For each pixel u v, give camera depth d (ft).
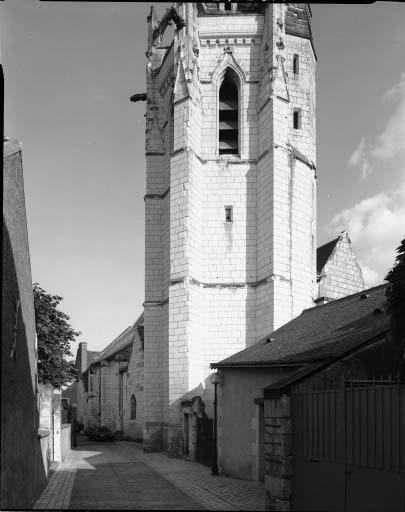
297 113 136.46
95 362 238.48
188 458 108.47
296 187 128.47
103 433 182.91
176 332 122.62
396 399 36.65
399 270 40.70
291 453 47.91
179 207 126.21
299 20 139.85
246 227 129.80
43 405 83.35
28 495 48.42
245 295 127.44
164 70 142.00
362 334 55.93
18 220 46.47
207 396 123.75
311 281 129.59
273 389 49.93
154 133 144.77
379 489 37.78
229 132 134.21
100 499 57.67
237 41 133.90
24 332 48.62
